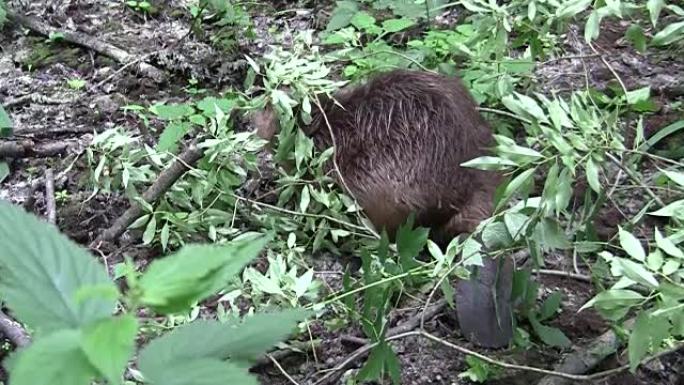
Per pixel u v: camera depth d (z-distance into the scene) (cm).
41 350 85
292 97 322
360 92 323
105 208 344
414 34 451
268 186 357
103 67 425
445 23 462
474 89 363
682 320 211
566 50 445
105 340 84
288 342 280
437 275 255
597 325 290
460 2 338
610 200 322
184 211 335
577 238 275
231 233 318
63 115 394
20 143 366
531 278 309
